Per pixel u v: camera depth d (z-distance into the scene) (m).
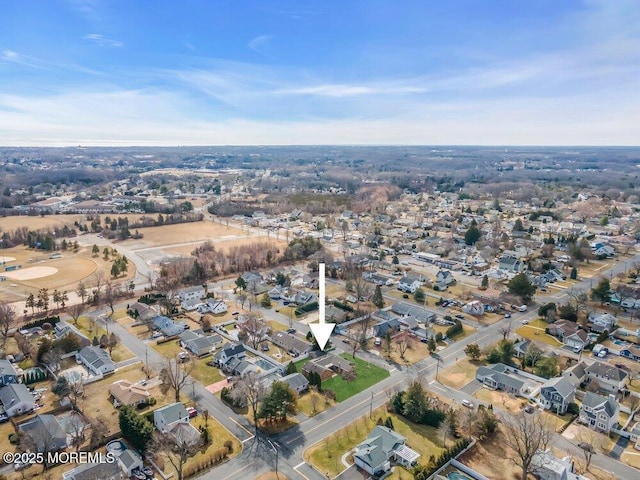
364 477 63.28
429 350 102.56
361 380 89.88
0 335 109.12
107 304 131.75
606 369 88.56
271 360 96.69
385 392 85.44
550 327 112.62
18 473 63.88
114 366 93.38
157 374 91.62
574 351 103.50
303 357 98.94
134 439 68.31
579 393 85.44
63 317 122.00
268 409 74.00
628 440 72.06
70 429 71.56
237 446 69.88
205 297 138.25
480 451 68.62
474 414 73.06
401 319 118.31
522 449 68.25
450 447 67.94
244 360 93.31
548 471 62.00
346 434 72.88
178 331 111.62
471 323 119.88
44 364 94.94
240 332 109.75
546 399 80.62
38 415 74.19
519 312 127.25
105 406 80.25
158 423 73.44
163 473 63.38
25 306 128.12
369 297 137.38
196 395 84.31
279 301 136.38
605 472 64.44
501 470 64.44
